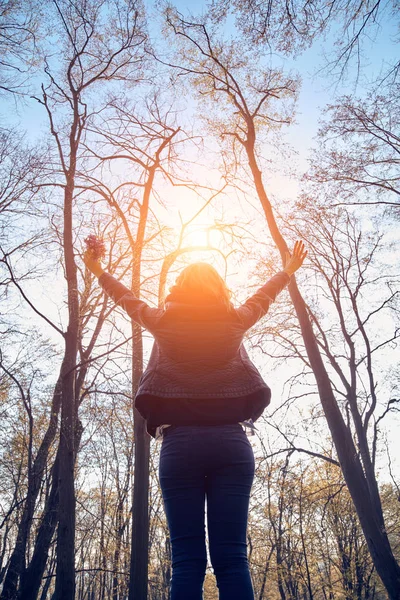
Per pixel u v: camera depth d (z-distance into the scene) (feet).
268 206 42.47
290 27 26.16
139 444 31.30
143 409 5.16
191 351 5.30
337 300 51.96
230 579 4.60
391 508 65.57
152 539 71.87
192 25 42.39
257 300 6.13
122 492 62.85
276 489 61.62
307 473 61.93
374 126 44.50
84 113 40.57
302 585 72.18
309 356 39.75
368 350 49.78
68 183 36.81
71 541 28.58
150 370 5.36
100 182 37.86
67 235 35.86
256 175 43.70
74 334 33.58
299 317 40.86
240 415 5.20
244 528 4.88
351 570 62.23
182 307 5.46
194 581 4.56
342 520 63.16
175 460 4.93
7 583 34.27
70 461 30.58
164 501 5.04
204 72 45.11
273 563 69.87
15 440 45.80
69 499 29.60
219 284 5.71
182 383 5.14
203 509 4.92
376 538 36.55
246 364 5.47
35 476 36.06
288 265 6.79
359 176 46.96
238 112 47.32
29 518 35.19
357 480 37.32
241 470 4.96
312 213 49.55
